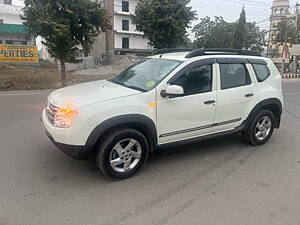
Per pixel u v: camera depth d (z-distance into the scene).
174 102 3.95
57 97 3.80
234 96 4.58
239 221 2.89
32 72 18.52
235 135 5.79
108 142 3.53
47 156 4.43
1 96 10.48
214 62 4.40
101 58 35.75
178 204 3.18
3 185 3.49
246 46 51.25
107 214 2.95
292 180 3.84
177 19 19.66
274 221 2.90
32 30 12.04
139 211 3.02
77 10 11.83
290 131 6.28
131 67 4.88
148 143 3.92
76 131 3.35
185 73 4.08
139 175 3.88
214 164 4.32
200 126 4.30
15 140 5.18
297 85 16.89
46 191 3.38
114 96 3.63
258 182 3.76
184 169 4.11
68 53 12.62
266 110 5.15
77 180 3.67
